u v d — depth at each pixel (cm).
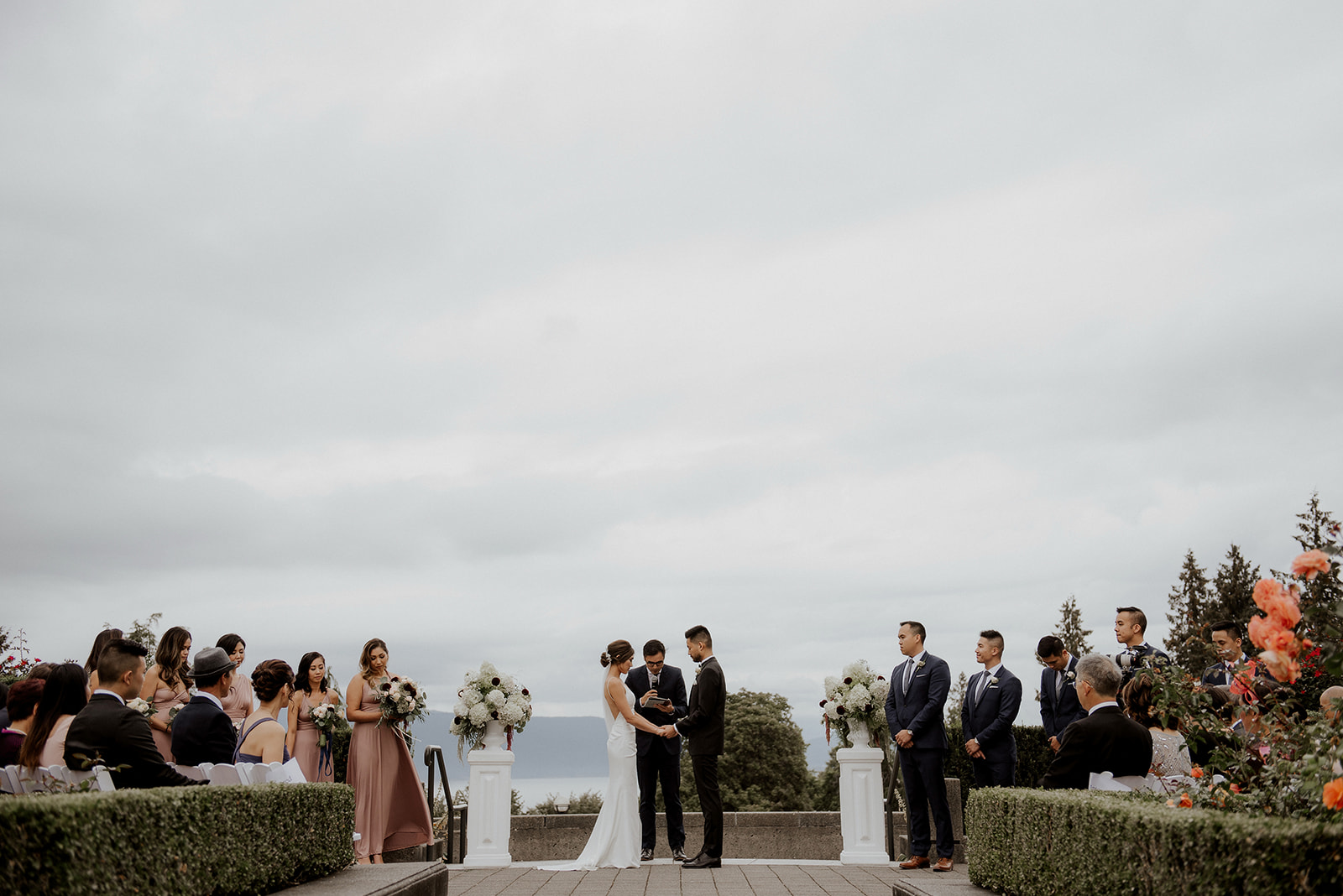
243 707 895
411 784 949
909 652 1002
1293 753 392
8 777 456
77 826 332
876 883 891
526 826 1377
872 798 1112
